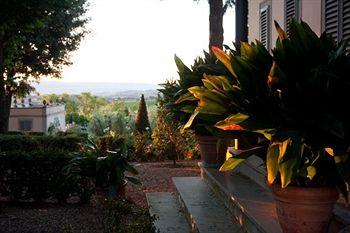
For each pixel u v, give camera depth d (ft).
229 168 10.55
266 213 13.58
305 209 10.34
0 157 23.29
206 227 15.05
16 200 23.75
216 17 49.08
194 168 37.99
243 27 29.32
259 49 11.12
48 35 68.23
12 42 47.47
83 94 145.07
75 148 43.09
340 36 16.99
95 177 23.39
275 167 9.37
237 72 10.58
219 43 48.88
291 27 10.48
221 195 18.63
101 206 21.86
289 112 9.81
